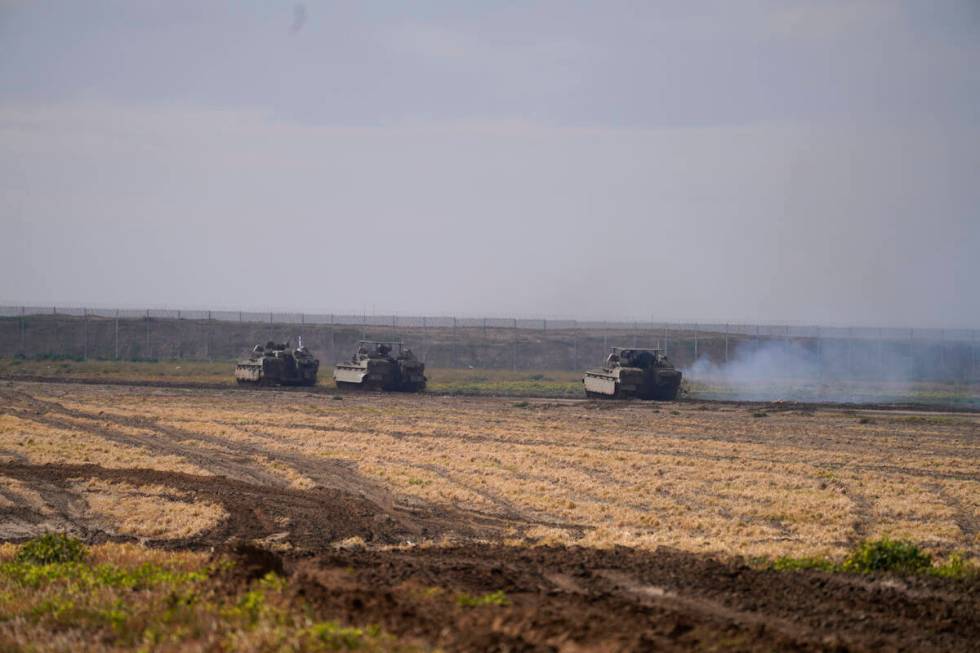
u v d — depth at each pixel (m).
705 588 80.38
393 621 59.94
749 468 185.50
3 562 94.25
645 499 151.50
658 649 56.34
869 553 93.12
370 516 137.12
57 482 159.75
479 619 61.72
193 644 56.09
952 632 67.00
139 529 125.38
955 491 162.50
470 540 120.94
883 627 67.75
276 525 129.88
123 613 63.88
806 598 76.81
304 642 53.25
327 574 81.75
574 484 165.12
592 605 69.56
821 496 154.38
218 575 77.00
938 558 110.12
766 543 116.56
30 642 59.66
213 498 147.50
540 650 54.19
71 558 93.69
